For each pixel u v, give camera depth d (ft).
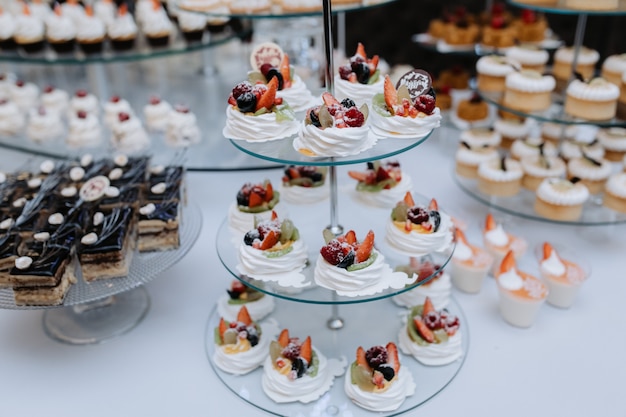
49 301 5.81
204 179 9.39
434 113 5.42
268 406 5.61
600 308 6.79
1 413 5.73
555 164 8.21
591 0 7.55
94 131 9.76
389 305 6.84
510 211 7.82
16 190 7.39
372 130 5.49
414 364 6.04
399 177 6.82
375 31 13.47
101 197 7.02
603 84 7.41
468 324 6.61
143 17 10.16
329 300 5.22
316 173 6.80
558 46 10.77
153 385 5.98
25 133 10.63
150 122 9.86
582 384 5.79
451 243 5.97
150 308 7.00
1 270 6.13
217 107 11.12
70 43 9.98
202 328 6.70
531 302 6.27
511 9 12.96
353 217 6.45
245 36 11.39
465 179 8.71
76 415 5.68
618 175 7.70
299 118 5.80
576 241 7.92
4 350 6.50
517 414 5.48
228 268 5.67
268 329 6.42
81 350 6.46
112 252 6.04
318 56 10.45
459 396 5.69
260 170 9.53
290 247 5.51
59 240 6.25
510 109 8.02
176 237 6.60
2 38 10.00
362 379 5.43
